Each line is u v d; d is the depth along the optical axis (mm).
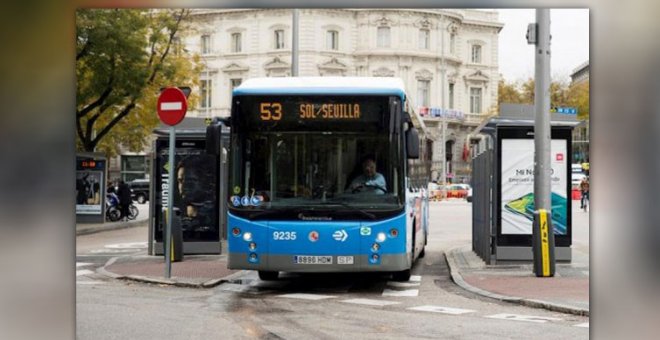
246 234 14805
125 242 28641
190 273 17875
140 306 13367
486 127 19125
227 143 22562
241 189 14930
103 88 35375
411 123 15180
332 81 15094
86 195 36156
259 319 12125
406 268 14992
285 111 14922
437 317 12406
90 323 11617
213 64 93125
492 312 12906
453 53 97188
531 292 14578
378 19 92500
